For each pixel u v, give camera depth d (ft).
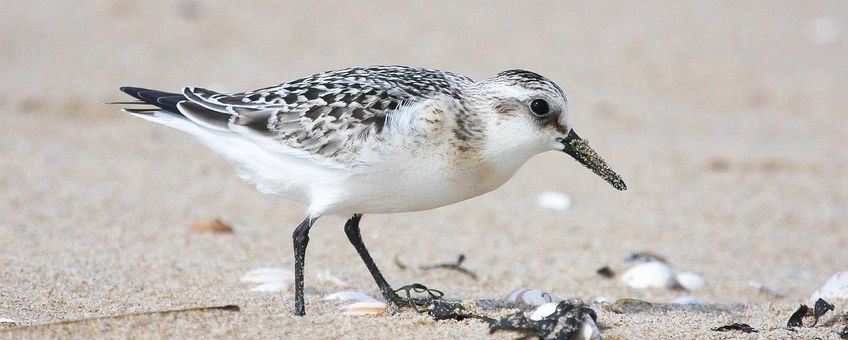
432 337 24.84
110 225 37.83
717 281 36.04
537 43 67.56
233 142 27.30
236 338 24.40
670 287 34.76
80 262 32.50
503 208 44.37
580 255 38.68
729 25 74.02
